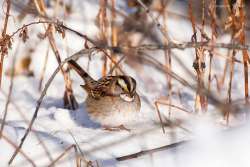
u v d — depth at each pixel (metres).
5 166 7.23
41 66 11.52
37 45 11.59
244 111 9.12
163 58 12.20
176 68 11.92
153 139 8.45
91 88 9.40
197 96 9.46
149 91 11.12
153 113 9.76
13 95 10.46
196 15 13.08
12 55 11.35
